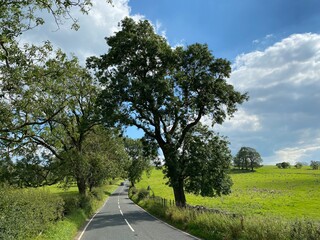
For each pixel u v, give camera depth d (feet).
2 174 94.07
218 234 49.98
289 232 38.60
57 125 80.12
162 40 113.60
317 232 36.14
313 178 343.05
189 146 110.73
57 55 49.37
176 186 108.58
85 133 125.08
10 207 36.70
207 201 175.73
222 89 107.45
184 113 109.29
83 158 105.09
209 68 110.22
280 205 155.22
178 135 115.34
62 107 59.00
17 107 48.42
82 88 106.42
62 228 55.62
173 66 110.42
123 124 109.60
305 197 192.95
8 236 32.76
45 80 49.21
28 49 45.57
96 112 110.01
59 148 104.27
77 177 116.37
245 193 224.94
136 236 55.52
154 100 106.01
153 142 116.26
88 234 60.03
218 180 109.29
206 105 108.06
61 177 107.24
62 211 68.80
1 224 31.96
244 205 155.22
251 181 341.41
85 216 90.33
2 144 56.75
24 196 44.86
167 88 102.53
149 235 56.29
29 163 100.42
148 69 111.65
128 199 200.44
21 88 45.73
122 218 88.89
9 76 43.21
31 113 52.80
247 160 620.08
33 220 43.52
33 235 42.19
